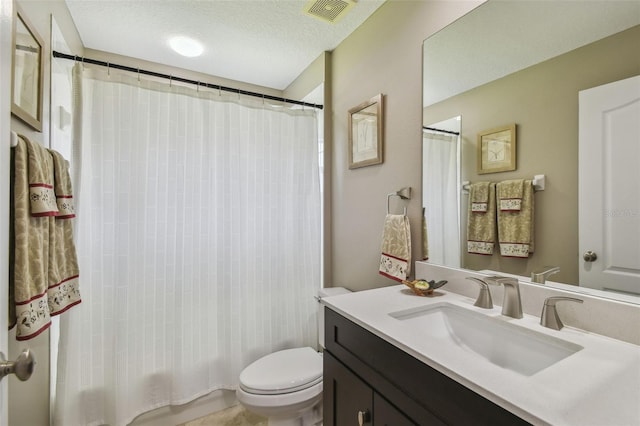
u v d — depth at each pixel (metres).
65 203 1.20
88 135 1.55
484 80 1.19
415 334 0.89
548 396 0.59
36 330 0.92
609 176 0.87
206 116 1.85
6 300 0.62
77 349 1.50
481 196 1.21
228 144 1.90
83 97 1.53
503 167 1.14
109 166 1.59
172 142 1.76
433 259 1.38
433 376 0.74
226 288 1.89
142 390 1.66
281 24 1.76
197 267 1.81
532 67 1.05
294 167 2.12
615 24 0.86
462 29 1.25
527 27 1.06
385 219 1.57
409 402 0.81
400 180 1.54
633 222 0.83
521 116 1.08
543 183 1.03
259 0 1.55
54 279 1.10
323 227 2.17
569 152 0.96
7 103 0.62
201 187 1.83
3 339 0.61
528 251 1.07
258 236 2.01
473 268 1.24
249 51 2.05
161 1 1.55
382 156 1.64
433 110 1.37
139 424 1.68
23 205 0.90
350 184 1.92
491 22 1.16
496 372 0.68
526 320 0.98
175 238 1.76
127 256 1.62
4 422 0.59
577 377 0.66
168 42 1.94
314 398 1.52
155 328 1.70
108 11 1.62
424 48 1.40
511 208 1.12
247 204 1.98
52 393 1.49
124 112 1.63
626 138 0.84
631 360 0.73
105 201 1.58
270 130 2.05
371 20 1.71
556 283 0.99
